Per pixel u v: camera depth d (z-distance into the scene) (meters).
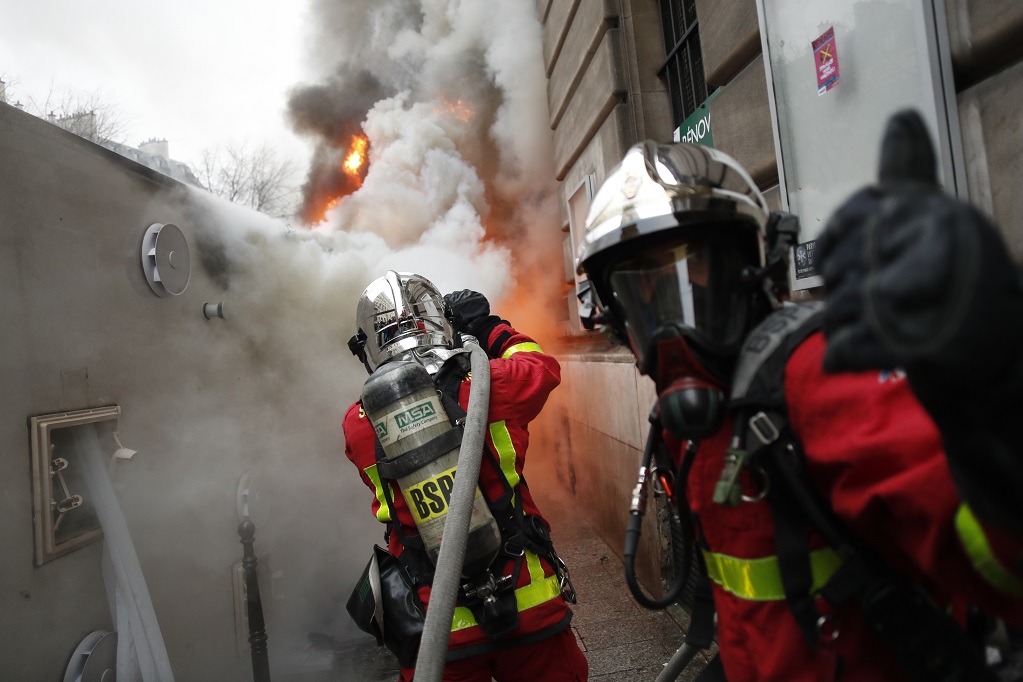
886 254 0.56
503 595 1.88
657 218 1.09
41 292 2.48
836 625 1.00
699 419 1.03
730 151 3.30
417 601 1.95
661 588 3.64
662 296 1.12
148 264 3.19
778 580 1.06
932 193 0.57
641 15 5.04
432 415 1.86
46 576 2.37
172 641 3.06
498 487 1.98
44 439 2.39
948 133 1.71
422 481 1.81
